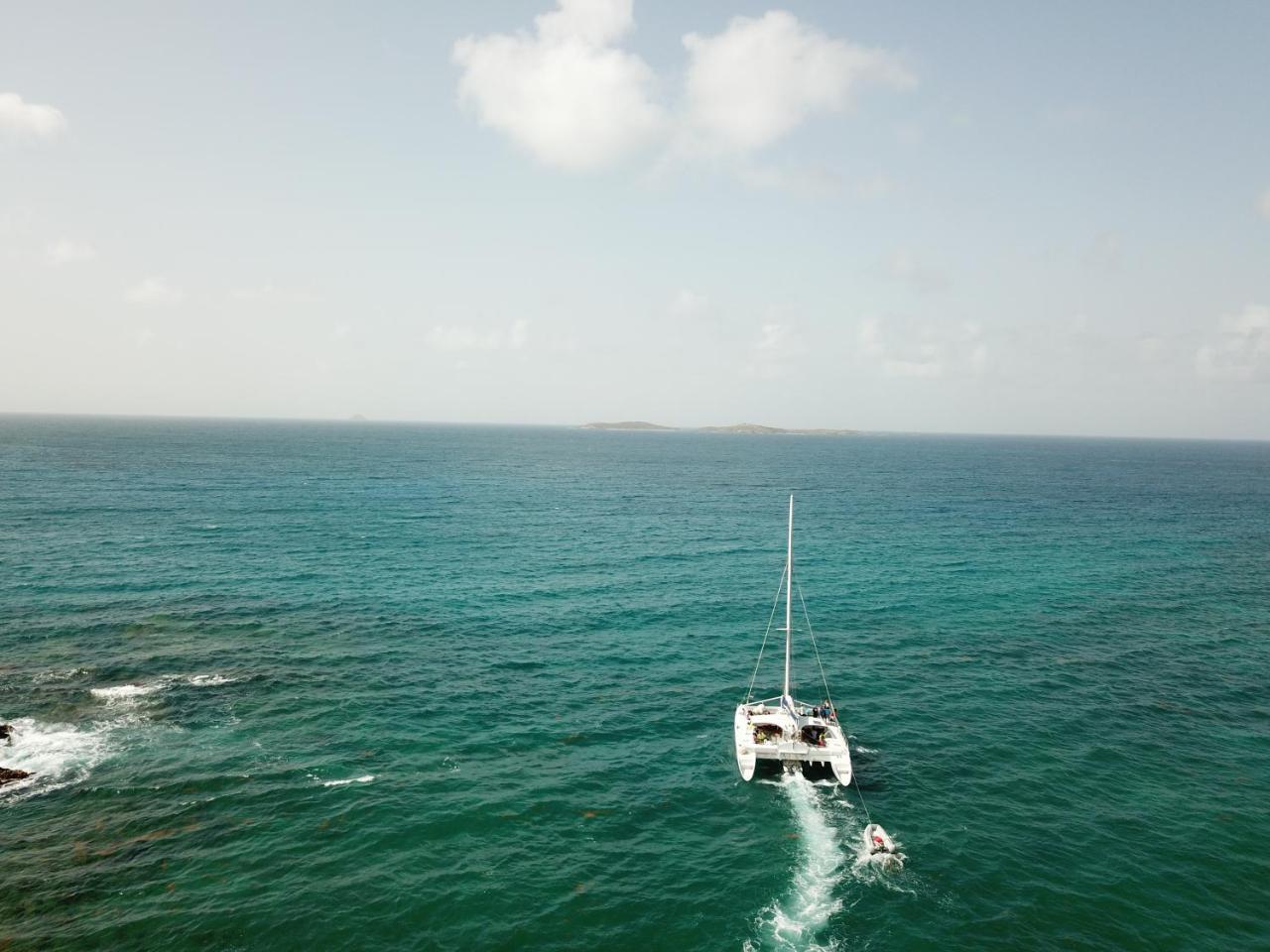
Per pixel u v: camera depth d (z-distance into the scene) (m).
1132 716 42.84
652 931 25.47
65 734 37.50
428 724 40.25
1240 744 39.59
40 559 71.19
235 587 65.00
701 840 30.64
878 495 152.50
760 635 56.59
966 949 24.83
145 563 71.56
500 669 48.44
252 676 45.53
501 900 26.70
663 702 44.06
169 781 33.59
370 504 120.88
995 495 155.25
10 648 48.38
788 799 33.75
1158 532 107.06
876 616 61.91
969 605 65.44
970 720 42.03
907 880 28.27
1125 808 33.28
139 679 44.38
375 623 56.81
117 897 26.08
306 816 31.27
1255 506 143.75
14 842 28.83
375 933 24.92
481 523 105.19
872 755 37.94
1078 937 25.38
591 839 30.53
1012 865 29.20
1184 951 24.75
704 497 144.75
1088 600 67.56
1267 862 29.53
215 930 24.73
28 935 24.14
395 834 30.28
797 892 27.52
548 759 37.00
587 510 122.25
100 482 132.12
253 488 134.75
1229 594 70.56
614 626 58.12
